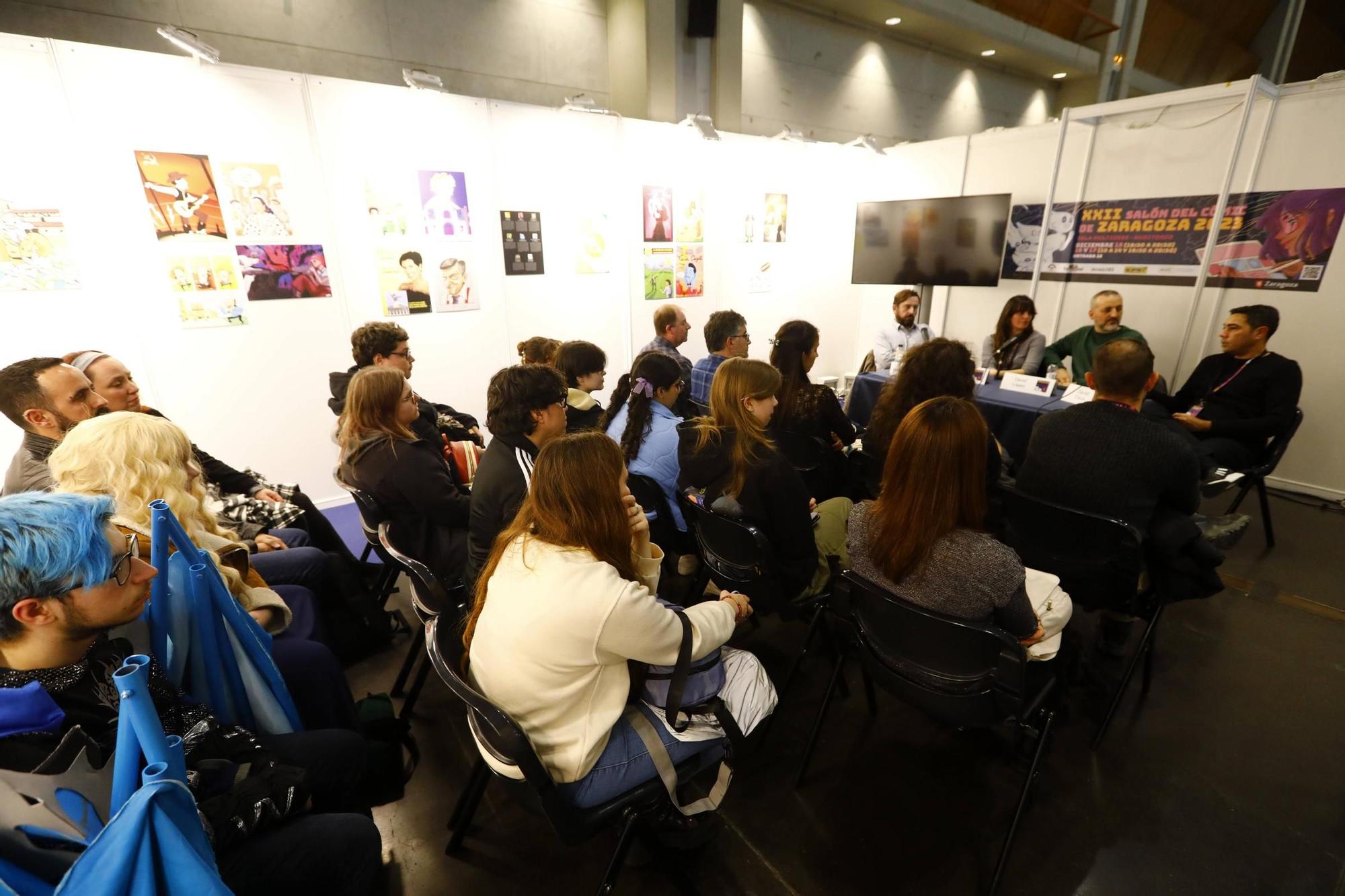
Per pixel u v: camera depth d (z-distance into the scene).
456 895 1.40
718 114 5.02
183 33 2.57
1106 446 1.73
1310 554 2.84
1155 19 8.41
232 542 1.52
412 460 1.91
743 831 1.54
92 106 2.54
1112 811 1.57
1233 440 2.89
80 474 1.35
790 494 1.70
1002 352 4.02
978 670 1.27
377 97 3.17
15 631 0.81
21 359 2.60
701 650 1.19
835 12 6.19
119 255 2.72
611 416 2.29
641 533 1.28
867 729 1.87
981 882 1.40
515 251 3.83
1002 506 2.10
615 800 1.13
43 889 0.71
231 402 3.12
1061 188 4.39
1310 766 1.69
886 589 1.34
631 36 4.69
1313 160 3.28
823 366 5.92
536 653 1.00
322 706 1.50
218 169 2.85
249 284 3.04
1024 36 7.26
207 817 0.93
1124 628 2.06
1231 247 3.65
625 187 4.17
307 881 1.01
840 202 5.51
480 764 1.44
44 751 0.79
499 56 4.42
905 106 7.23
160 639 1.05
